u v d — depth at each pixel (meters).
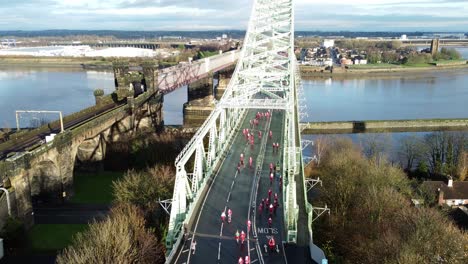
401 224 79.31
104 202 106.62
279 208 77.69
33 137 111.50
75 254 64.75
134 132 148.12
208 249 64.06
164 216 88.75
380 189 96.50
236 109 136.50
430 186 117.31
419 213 80.06
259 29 164.62
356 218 90.38
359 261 77.88
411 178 136.00
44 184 105.12
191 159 112.38
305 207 76.12
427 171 137.38
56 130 117.56
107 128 133.88
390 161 145.62
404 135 189.25
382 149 158.75
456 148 146.12
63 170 105.75
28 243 86.00
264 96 169.38
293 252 63.88
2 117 192.62
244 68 158.75
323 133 195.50
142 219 81.31
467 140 147.38
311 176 123.00
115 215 79.69
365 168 111.44
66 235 89.38
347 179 105.31
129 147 130.38
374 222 85.88
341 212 96.06
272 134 124.38
